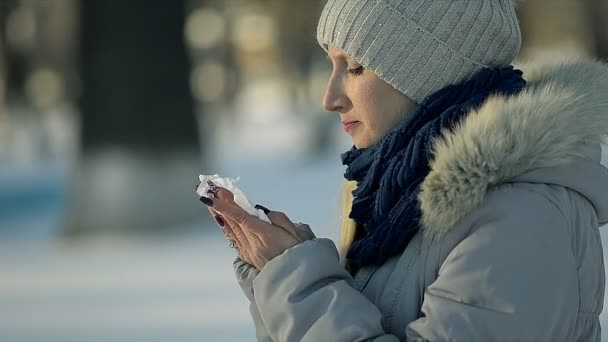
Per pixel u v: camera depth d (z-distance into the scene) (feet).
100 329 24.93
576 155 8.26
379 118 9.18
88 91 44.78
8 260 38.42
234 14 146.92
